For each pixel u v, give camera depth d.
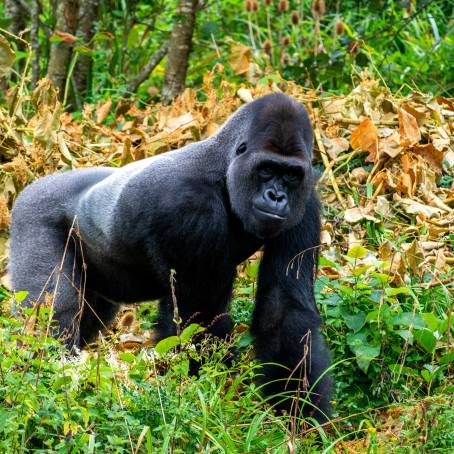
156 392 8.09
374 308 10.71
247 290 11.95
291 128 9.66
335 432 9.44
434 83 21.02
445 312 11.37
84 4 19.66
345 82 18.69
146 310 12.58
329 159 14.39
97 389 7.95
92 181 11.19
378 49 21.53
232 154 9.99
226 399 8.91
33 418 7.50
